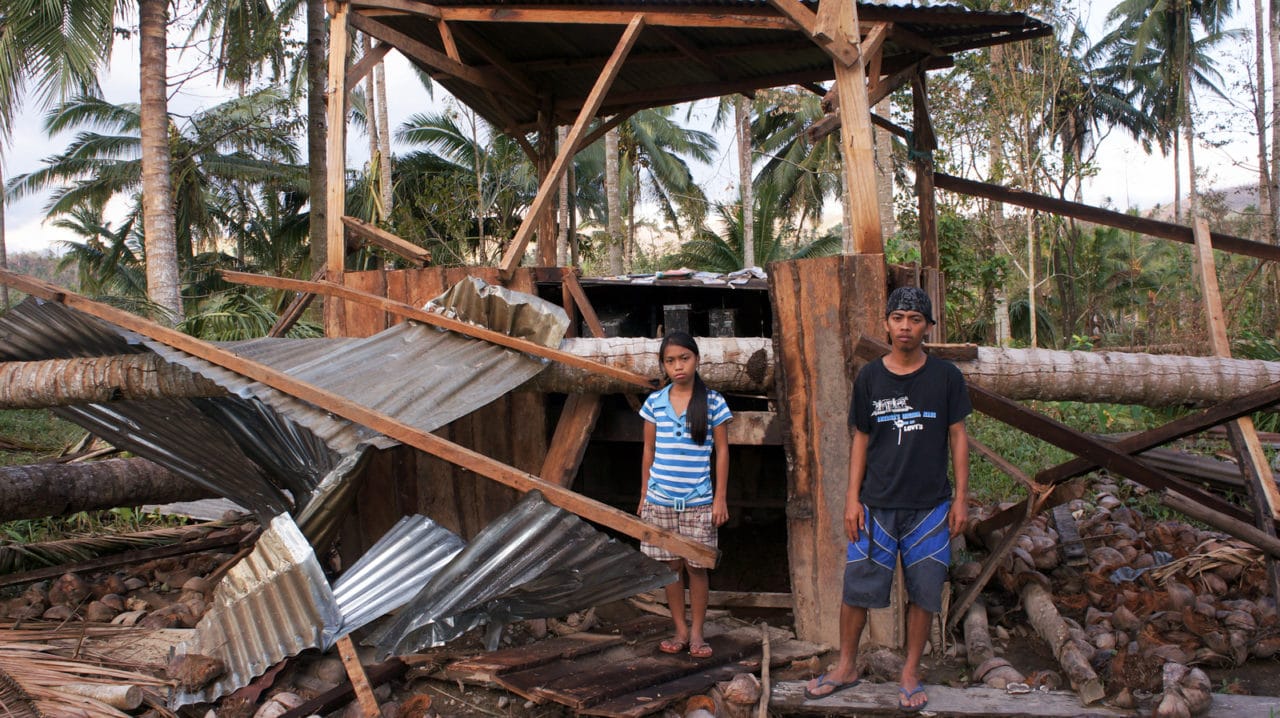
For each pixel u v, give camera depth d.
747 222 25.45
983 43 6.44
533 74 7.88
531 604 3.83
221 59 15.08
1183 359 4.25
